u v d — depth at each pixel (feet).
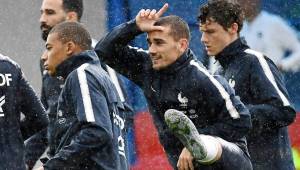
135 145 73.46
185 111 45.70
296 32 76.54
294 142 75.51
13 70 45.57
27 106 46.42
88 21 74.18
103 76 44.78
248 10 75.87
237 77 49.98
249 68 49.85
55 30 45.68
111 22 74.59
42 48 74.59
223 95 44.80
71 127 44.06
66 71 45.39
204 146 43.78
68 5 53.98
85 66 44.42
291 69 76.69
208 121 45.65
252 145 50.19
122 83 51.47
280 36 76.33
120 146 45.27
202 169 45.27
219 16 49.32
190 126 43.29
